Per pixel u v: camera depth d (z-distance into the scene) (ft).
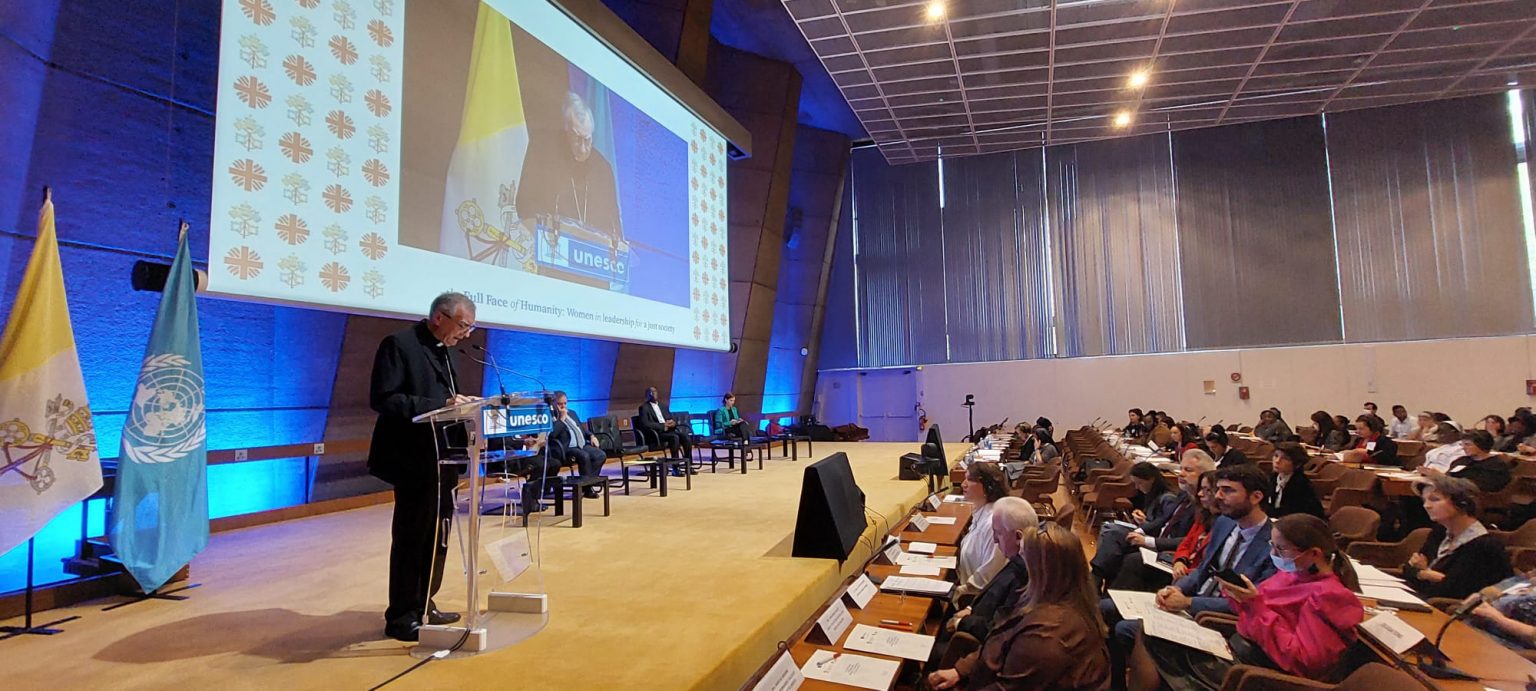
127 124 13.16
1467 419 40.57
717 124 29.86
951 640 8.30
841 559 10.85
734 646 7.05
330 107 13.41
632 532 13.26
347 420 17.74
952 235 51.01
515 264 17.93
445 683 6.18
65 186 12.09
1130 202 47.24
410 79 15.28
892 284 52.26
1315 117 44.16
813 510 11.02
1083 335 47.80
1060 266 48.47
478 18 17.38
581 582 9.54
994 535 9.07
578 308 20.16
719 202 30.22
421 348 8.01
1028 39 32.58
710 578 9.73
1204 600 8.79
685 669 6.42
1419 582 10.91
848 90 38.27
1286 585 7.55
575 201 20.40
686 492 19.31
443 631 7.13
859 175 53.42
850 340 53.01
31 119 11.50
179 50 14.19
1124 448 28.89
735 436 25.91
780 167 39.99
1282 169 44.60
